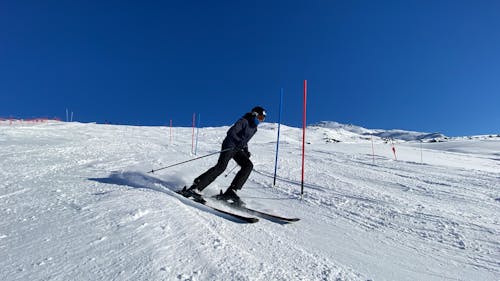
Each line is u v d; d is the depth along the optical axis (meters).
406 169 11.88
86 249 2.43
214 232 3.20
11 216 3.18
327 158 14.79
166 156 11.33
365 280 2.78
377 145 30.08
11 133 16.81
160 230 2.90
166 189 5.23
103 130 27.53
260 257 2.88
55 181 5.38
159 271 2.18
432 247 3.87
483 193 7.36
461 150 30.08
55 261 2.23
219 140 27.92
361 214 5.08
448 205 6.07
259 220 4.35
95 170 7.20
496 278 3.16
